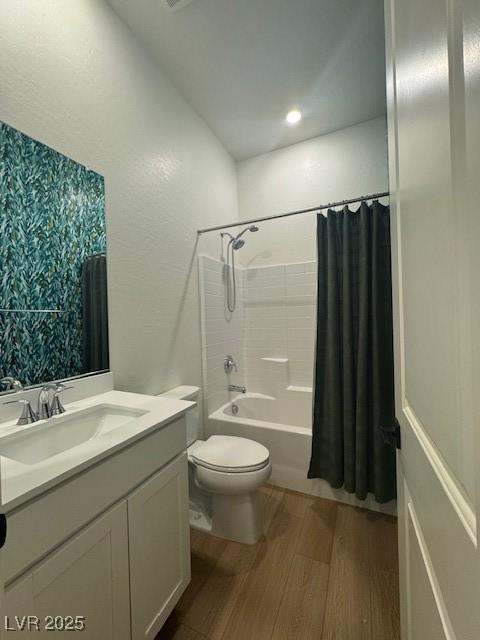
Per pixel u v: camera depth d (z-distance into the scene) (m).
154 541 0.99
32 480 0.64
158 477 1.01
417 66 0.56
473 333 0.35
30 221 1.08
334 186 2.52
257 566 1.38
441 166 0.46
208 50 1.69
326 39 1.64
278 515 1.74
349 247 1.89
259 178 2.82
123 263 1.50
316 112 2.26
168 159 1.86
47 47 1.15
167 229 1.85
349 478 1.79
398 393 0.85
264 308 2.76
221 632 1.10
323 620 1.13
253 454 1.57
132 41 1.58
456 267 0.41
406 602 0.80
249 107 2.18
